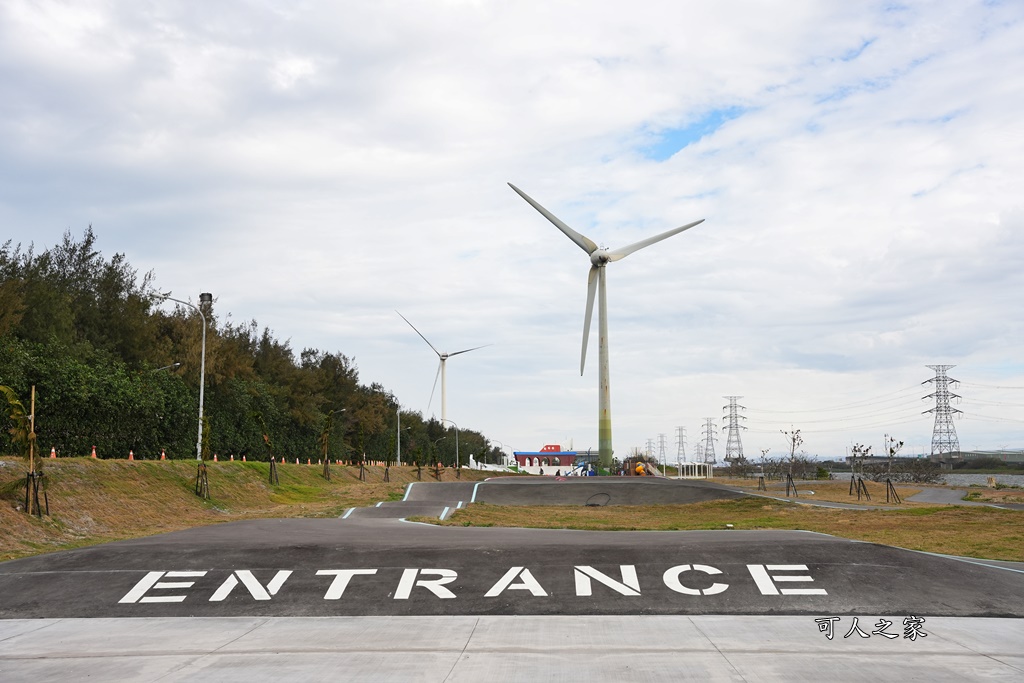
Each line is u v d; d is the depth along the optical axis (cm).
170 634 1507
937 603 1694
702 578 1836
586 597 1731
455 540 2284
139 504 4038
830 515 4034
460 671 1247
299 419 10756
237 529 2755
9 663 1319
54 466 3919
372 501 4916
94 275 7838
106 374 5906
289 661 1311
